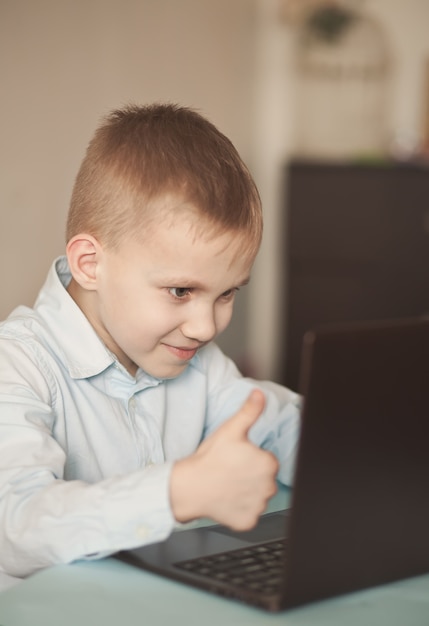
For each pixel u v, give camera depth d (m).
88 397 1.30
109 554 0.98
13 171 2.91
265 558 0.99
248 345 5.02
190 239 1.13
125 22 3.54
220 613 0.87
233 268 1.17
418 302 4.27
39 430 1.11
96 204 1.21
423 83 4.72
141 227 1.16
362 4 4.66
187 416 1.44
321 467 0.85
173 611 0.87
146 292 1.17
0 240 2.89
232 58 4.64
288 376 4.40
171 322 1.17
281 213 4.61
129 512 0.95
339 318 4.34
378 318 4.30
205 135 1.22
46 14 3.02
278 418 1.42
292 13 4.74
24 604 0.88
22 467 1.05
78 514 0.97
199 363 1.47
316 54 4.52
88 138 3.36
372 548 0.92
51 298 1.32
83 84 3.28
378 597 0.92
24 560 1.01
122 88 3.56
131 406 1.35
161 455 1.37
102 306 1.23
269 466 0.93
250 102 4.91
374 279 4.29
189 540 1.05
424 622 0.86
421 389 0.91
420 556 0.97
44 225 3.14
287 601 0.87
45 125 3.07
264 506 0.93
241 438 0.93
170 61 3.94
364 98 4.53
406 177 4.21
